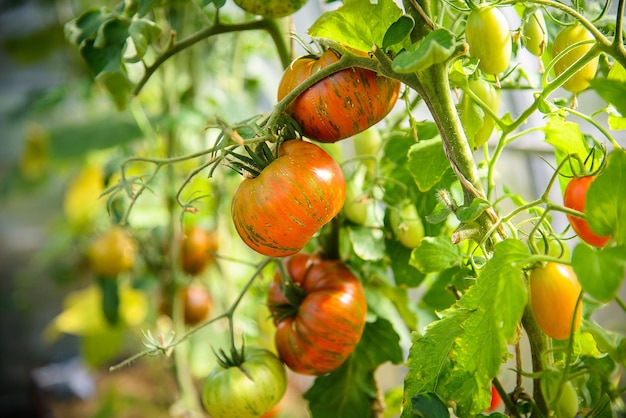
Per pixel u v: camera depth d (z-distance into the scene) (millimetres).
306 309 573
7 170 2486
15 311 2557
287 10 554
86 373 2131
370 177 658
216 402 568
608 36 523
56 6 1399
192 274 1077
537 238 514
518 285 419
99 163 1392
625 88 373
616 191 395
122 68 683
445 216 474
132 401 1434
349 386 649
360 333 583
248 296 1032
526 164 877
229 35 1169
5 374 2516
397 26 450
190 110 1034
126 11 605
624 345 445
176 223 1023
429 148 541
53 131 1160
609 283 372
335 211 484
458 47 439
